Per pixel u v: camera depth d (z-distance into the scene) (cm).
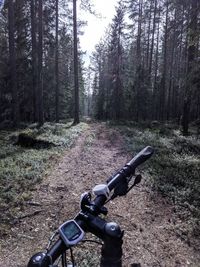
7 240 596
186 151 1664
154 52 5975
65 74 5206
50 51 3878
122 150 1628
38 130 2069
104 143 1867
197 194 929
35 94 3006
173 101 5438
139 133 2442
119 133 2452
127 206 826
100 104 6150
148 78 4844
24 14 3022
